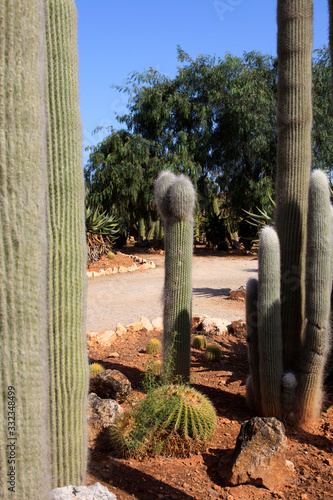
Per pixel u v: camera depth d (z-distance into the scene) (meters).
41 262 1.41
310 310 3.67
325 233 3.58
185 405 3.45
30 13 1.40
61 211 2.67
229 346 6.32
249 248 20.95
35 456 1.35
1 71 1.32
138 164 18.56
